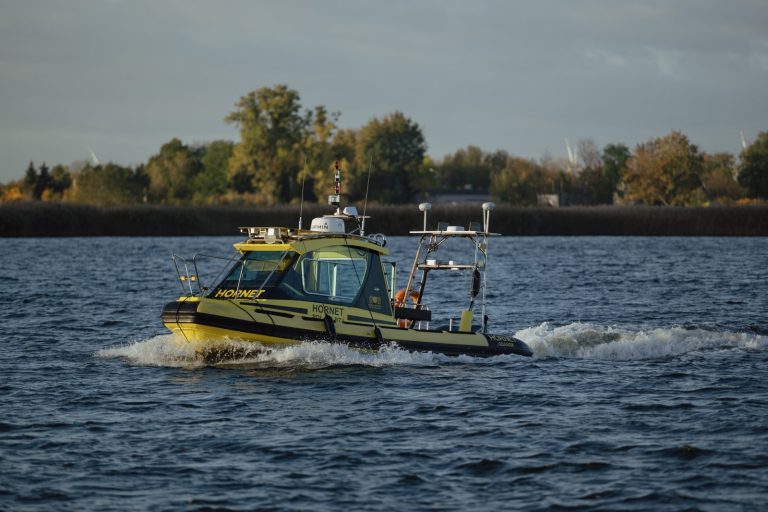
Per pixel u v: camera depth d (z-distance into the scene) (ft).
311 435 174.29
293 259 229.45
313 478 151.64
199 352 226.38
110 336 295.28
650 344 264.93
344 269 235.20
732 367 239.71
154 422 182.39
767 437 174.60
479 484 149.38
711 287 475.31
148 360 239.09
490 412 191.62
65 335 295.69
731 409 195.11
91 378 220.02
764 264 643.45
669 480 151.33
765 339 278.87
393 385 211.82
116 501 141.59
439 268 257.34
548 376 226.38
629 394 208.54
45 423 181.78
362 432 176.65
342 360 229.25
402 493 145.38
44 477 151.43
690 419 187.52
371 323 236.22
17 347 268.41
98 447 166.71
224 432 175.83
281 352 224.94
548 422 184.44
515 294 437.17
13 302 389.19
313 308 228.43
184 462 159.02
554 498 143.54
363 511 138.00
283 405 194.49
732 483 150.00
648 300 413.39
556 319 346.54
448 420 185.16
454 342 243.19
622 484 149.48
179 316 220.23
